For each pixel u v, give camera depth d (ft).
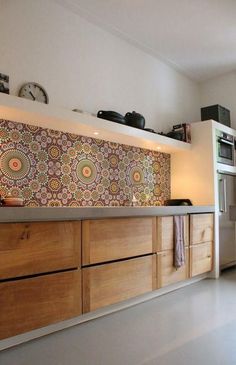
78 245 6.81
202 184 12.15
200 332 6.59
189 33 10.99
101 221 7.33
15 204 7.06
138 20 10.18
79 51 9.84
